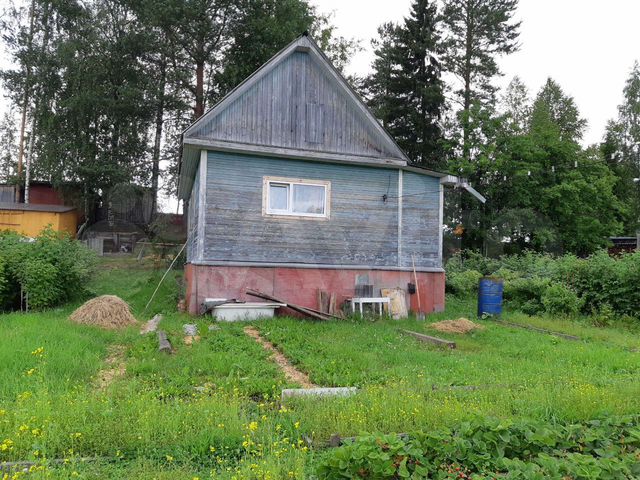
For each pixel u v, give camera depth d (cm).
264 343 967
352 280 1411
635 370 838
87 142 2802
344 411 510
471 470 408
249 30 2809
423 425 492
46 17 2906
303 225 1379
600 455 443
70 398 512
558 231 3225
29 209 2722
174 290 1569
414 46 3375
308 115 1414
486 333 1167
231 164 1323
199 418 484
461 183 1544
